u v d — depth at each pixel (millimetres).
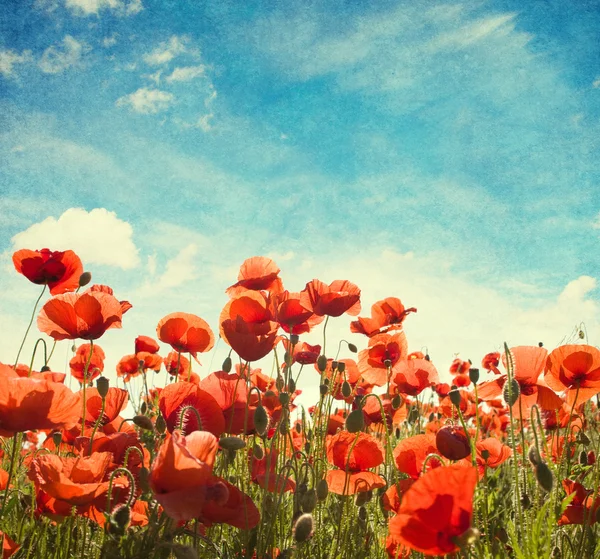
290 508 799
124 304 910
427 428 1141
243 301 769
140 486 557
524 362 801
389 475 826
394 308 1233
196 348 874
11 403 571
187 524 626
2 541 584
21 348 897
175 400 623
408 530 467
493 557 651
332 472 739
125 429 825
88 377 1155
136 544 531
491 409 1313
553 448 912
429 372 1042
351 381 1188
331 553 711
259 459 719
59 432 832
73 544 673
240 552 654
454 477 455
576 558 708
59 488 540
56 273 945
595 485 705
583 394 798
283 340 937
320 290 923
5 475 705
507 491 898
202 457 514
